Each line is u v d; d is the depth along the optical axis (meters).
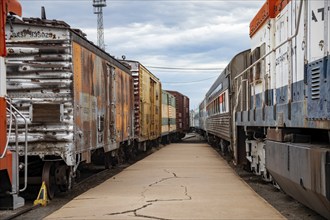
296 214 8.09
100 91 12.90
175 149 28.17
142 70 22.36
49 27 9.59
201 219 7.23
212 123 29.16
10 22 8.03
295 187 7.15
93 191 10.44
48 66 9.60
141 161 18.84
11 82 9.59
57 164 10.16
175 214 7.62
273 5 10.16
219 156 21.73
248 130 12.62
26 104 9.54
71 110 9.59
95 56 12.30
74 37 10.02
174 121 40.78
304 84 6.73
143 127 22.56
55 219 7.39
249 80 12.70
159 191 10.30
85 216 7.61
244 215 7.51
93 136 11.88
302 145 6.80
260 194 10.55
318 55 6.29
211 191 10.22
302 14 7.31
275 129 8.77
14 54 9.59
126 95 17.97
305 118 6.61
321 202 6.04
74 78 9.86
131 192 10.23
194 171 14.68
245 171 15.53
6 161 6.41
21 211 8.25
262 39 11.38
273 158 8.42
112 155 16.11
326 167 5.55
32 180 9.82
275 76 9.42
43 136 9.49
